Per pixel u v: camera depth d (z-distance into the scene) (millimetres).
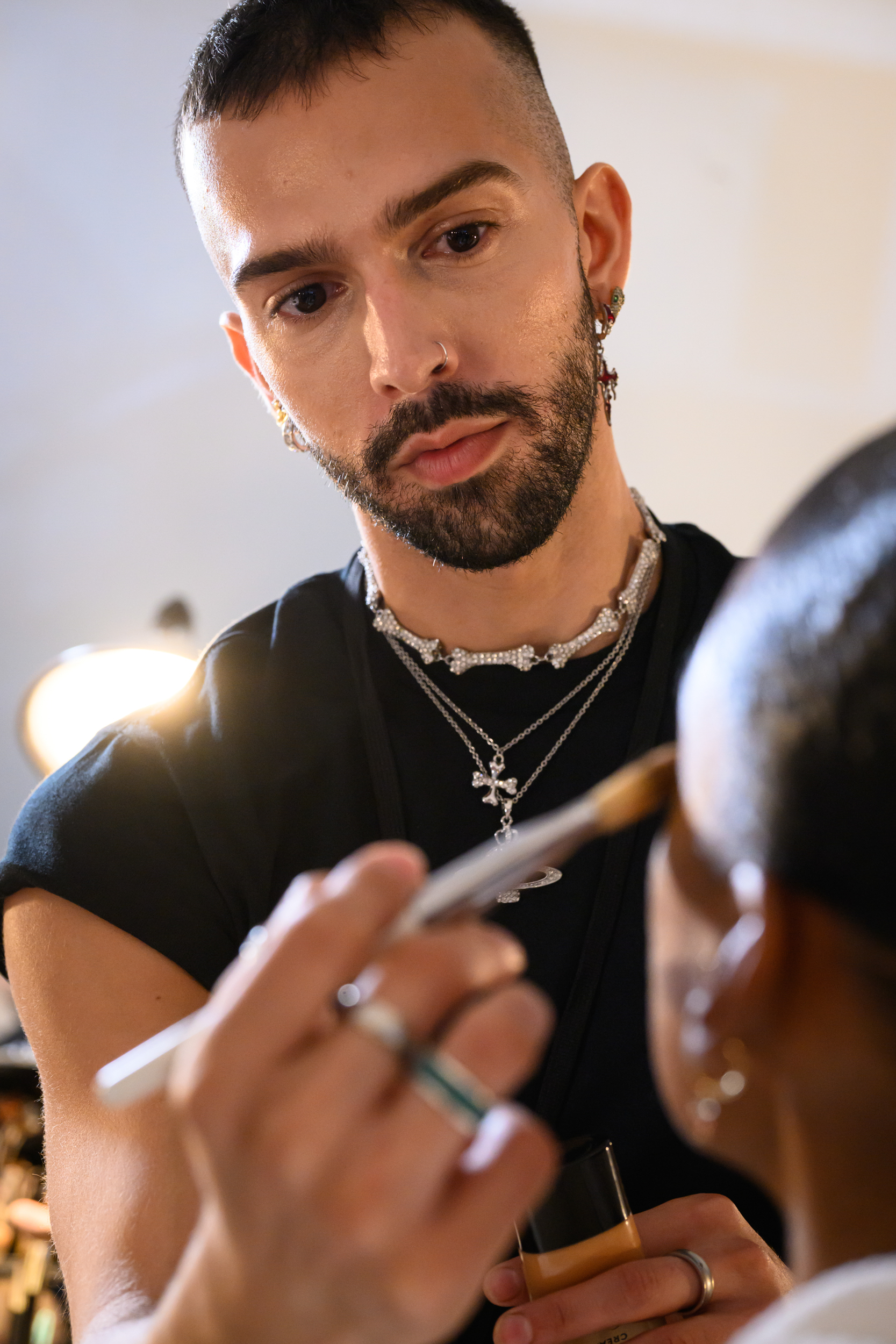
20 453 3137
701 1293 828
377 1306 447
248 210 957
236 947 1012
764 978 412
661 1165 959
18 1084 1796
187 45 3051
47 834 1001
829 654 391
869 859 387
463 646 1060
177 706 1092
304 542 3150
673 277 3045
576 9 2932
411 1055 447
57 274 3109
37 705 2240
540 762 1034
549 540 998
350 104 917
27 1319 1598
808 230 3010
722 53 2947
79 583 3158
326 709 1066
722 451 3100
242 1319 476
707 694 443
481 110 938
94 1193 878
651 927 508
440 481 955
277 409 1164
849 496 414
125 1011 959
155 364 3131
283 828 1032
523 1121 463
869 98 2949
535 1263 829
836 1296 399
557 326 956
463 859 1016
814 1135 431
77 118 3070
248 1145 443
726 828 428
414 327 918
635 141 2994
